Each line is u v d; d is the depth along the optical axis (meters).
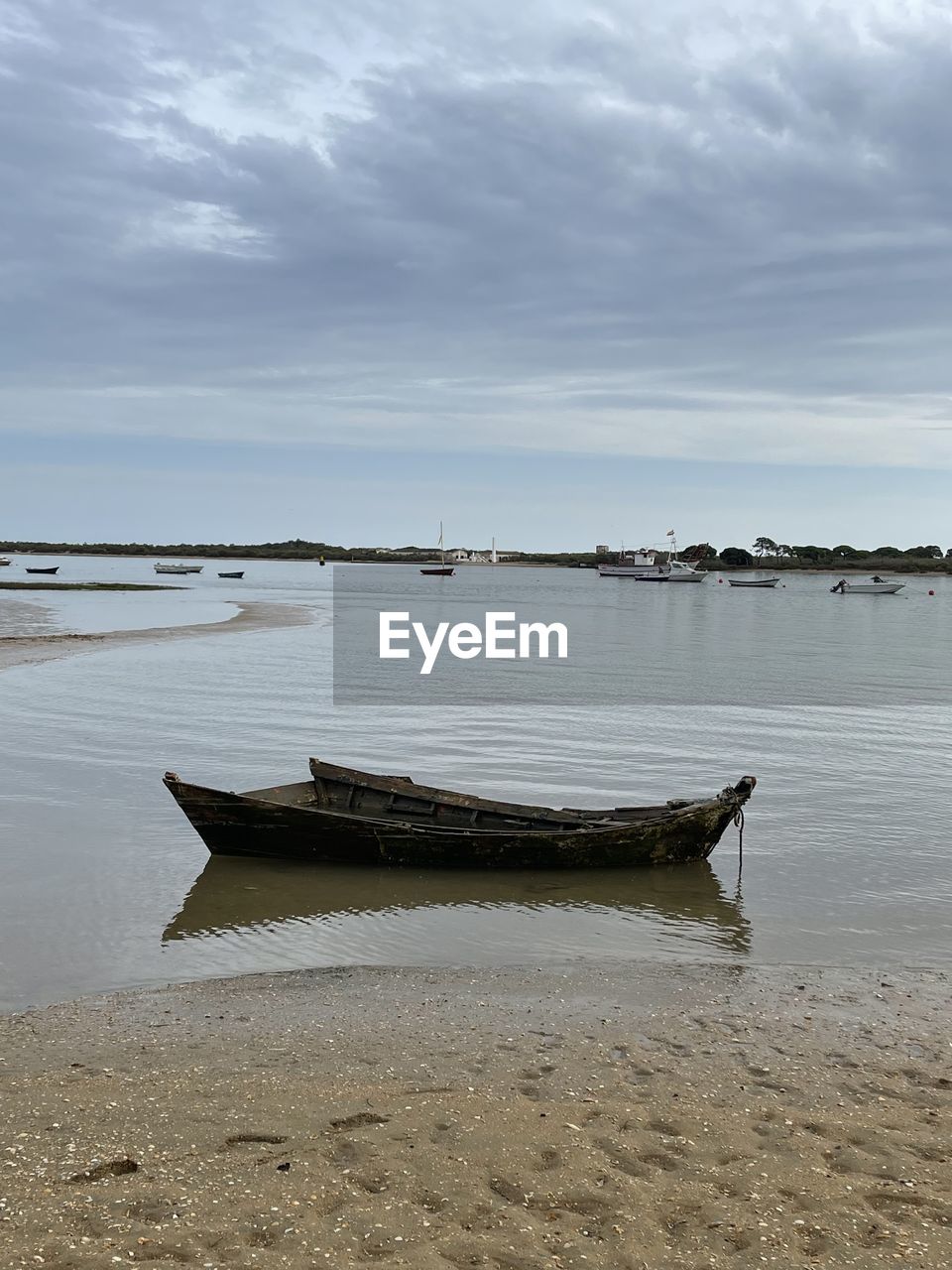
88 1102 7.28
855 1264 5.36
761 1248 5.48
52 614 66.69
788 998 9.82
